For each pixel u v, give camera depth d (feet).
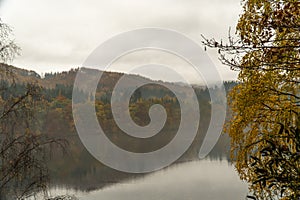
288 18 10.15
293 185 8.07
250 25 11.64
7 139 20.75
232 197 52.80
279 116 13.60
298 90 13.28
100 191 58.59
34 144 20.99
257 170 8.66
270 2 10.98
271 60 11.41
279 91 12.48
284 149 8.39
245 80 14.56
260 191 14.57
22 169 20.24
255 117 14.49
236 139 15.80
